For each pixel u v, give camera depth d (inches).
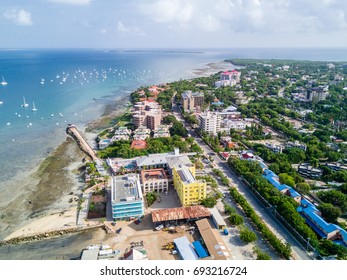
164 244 6397.6
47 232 6884.8
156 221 6796.3
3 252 6353.3
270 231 6427.2
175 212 7052.2
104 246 6318.9
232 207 7751.0
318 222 6707.7
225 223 6978.4
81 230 7007.9
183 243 6166.3
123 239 6609.3
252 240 6176.2
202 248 6033.5
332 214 6973.4
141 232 6835.6
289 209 6943.9
